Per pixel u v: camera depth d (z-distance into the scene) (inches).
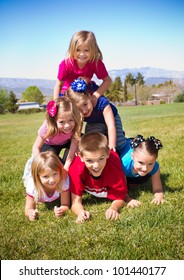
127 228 141.9
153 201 170.4
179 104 1581.0
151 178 198.2
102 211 163.8
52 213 167.0
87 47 199.8
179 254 123.9
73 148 183.5
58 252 129.3
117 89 2787.9
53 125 180.1
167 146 297.3
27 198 171.3
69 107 175.3
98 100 198.8
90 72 209.5
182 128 438.6
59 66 215.8
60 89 218.1
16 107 2167.8
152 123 569.3
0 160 314.7
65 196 171.8
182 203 164.4
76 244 132.6
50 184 163.6
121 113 1175.0
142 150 165.6
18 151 374.0
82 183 170.1
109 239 134.1
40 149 193.6
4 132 748.0
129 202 171.2
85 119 204.2
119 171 169.3
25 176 195.9
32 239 138.4
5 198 192.1
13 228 150.8
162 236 133.2
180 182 199.3
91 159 156.7
